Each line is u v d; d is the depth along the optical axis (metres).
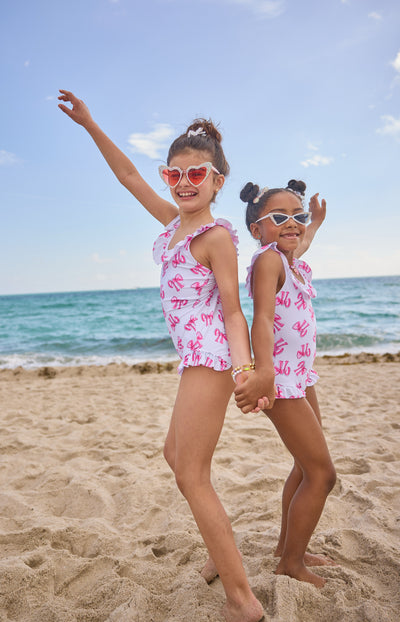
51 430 5.04
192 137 1.91
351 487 3.11
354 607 1.77
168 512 2.95
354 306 26.75
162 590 2.02
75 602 1.95
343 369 9.38
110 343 16.73
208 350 1.72
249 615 1.64
